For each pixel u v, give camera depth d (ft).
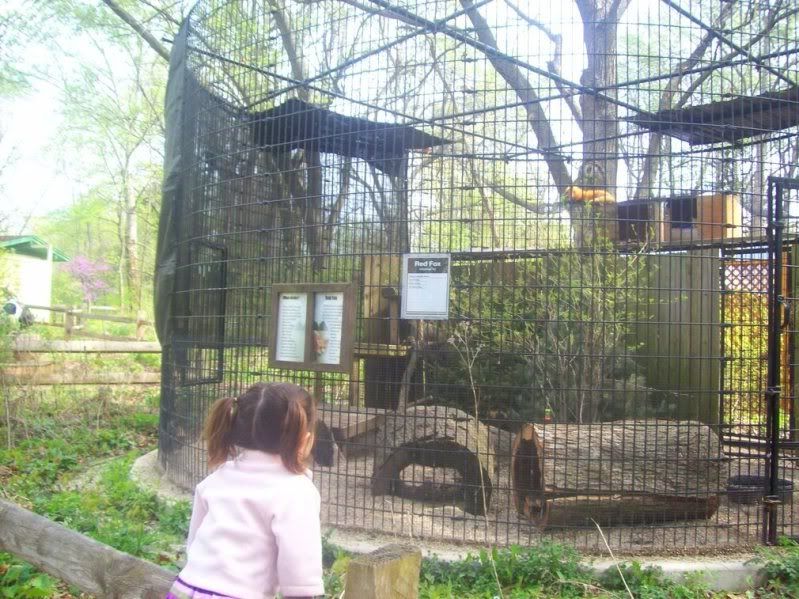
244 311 21.06
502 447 22.57
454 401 23.79
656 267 21.31
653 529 16.92
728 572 15.17
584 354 18.54
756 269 21.99
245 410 7.12
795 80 24.39
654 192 22.94
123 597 9.29
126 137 100.32
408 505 19.16
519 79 29.84
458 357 23.54
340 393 22.44
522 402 22.67
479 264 21.39
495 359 23.38
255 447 7.05
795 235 20.57
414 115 23.26
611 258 21.13
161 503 19.06
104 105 85.25
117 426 31.96
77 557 10.17
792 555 15.70
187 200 22.85
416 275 17.57
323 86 25.13
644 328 24.63
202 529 6.92
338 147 24.44
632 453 17.33
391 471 19.10
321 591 6.63
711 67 20.12
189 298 22.43
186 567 6.90
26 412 29.53
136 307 112.47
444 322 22.02
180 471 21.66
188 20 22.98
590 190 21.30
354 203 24.17
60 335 63.21
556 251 19.06
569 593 14.08
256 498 6.78
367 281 22.72
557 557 14.92
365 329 22.21
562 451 17.07
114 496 19.35
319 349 17.85
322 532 16.88
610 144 26.53
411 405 23.68
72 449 26.81
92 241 192.54
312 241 22.54
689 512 17.70
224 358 20.98
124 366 42.42
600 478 17.11
